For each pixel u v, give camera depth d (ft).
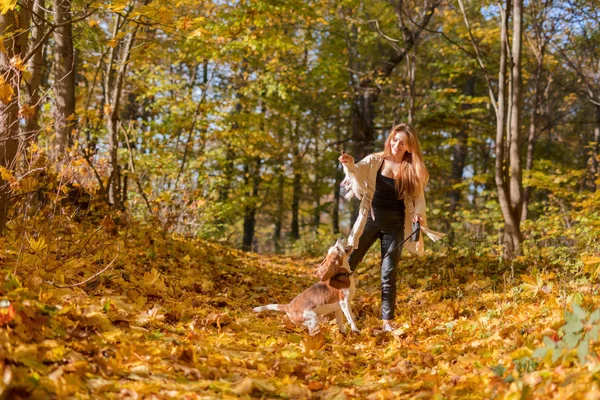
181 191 41.11
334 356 14.53
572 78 66.44
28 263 15.74
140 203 41.04
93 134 40.63
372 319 19.60
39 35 22.22
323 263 16.92
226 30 42.96
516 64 33.55
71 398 8.71
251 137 59.98
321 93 69.51
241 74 59.98
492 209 59.98
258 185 86.43
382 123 74.59
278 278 29.43
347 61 64.39
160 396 9.56
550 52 59.06
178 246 28.12
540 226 44.73
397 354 14.30
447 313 19.70
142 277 19.47
